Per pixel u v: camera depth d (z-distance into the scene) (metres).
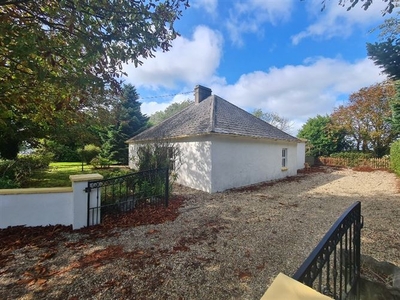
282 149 12.68
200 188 8.87
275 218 5.24
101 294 2.48
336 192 8.36
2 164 8.67
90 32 3.34
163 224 4.75
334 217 5.32
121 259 3.25
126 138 21.73
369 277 2.63
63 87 3.51
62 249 3.55
